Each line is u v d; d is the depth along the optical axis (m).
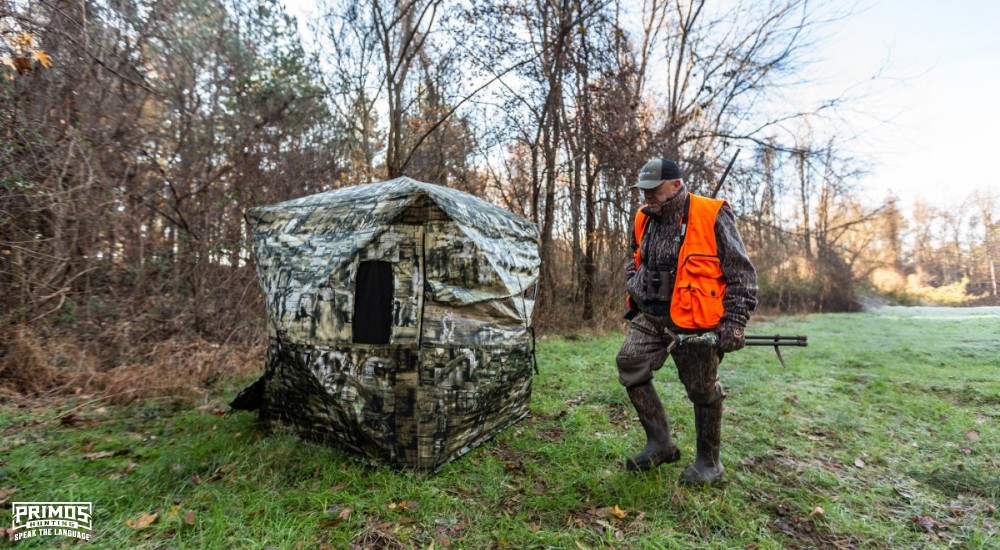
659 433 2.89
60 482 2.69
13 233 4.75
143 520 2.31
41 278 4.94
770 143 12.61
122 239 6.04
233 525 2.28
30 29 4.73
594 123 10.30
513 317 3.65
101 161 5.81
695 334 2.60
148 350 5.50
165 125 7.33
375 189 3.42
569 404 4.56
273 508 2.44
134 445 3.33
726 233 2.56
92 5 5.96
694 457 3.17
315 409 3.23
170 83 7.27
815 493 2.75
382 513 2.45
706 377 2.58
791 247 21.23
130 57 6.50
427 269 3.04
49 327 4.97
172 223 6.76
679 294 2.59
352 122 11.00
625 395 4.63
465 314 3.20
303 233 3.40
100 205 5.47
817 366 6.68
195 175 7.30
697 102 13.32
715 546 2.21
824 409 4.42
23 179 4.73
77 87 5.47
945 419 4.13
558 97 10.20
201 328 6.43
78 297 5.32
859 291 23.97
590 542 2.25
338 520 2.38
